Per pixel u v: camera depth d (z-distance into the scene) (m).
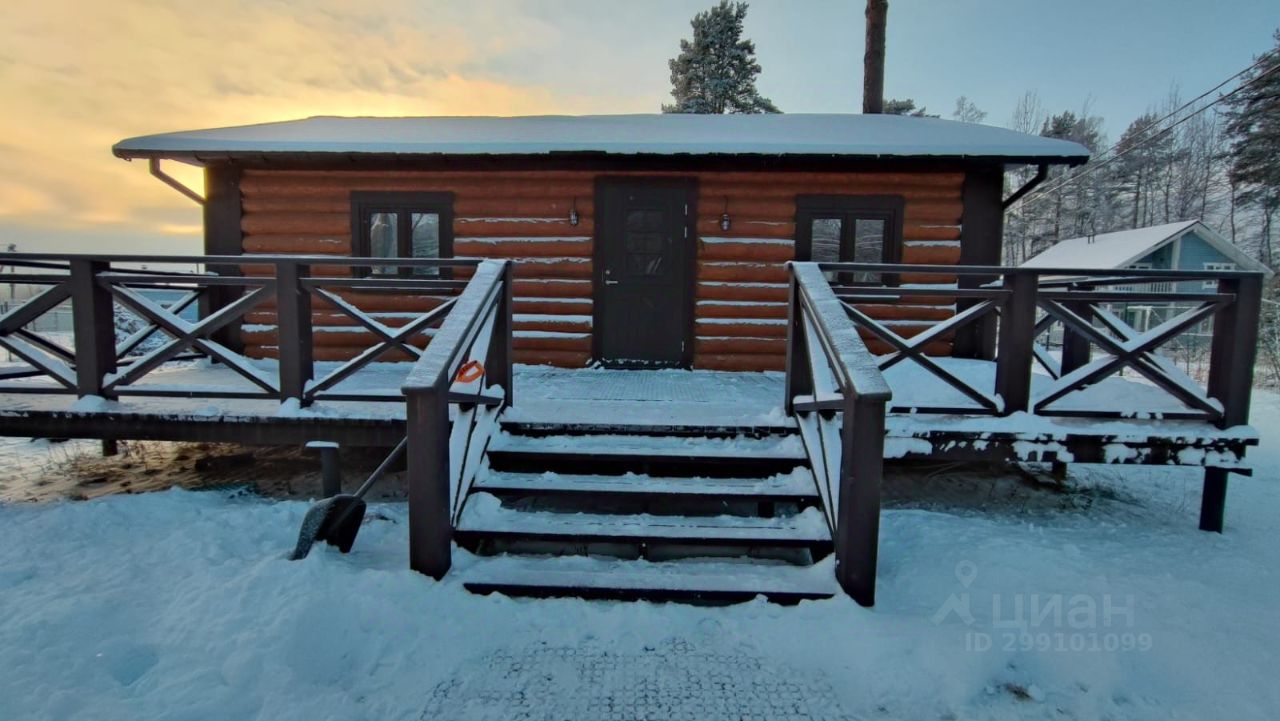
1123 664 2.13
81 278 3.67
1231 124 24.03
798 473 3.19
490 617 2.35
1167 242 18.38
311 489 4.09
